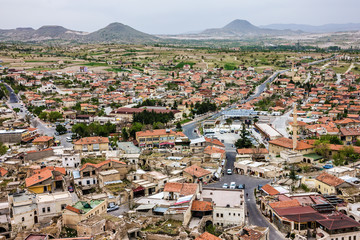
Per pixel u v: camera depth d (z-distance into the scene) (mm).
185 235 112938
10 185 165125
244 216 139000
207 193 153625
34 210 129375
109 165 182000
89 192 168500
